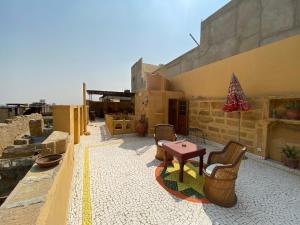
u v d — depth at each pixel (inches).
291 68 174.1
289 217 102.5
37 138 325.7
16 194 67.7
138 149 242.1
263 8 250.2
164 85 383.2
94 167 174.2
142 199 119.3
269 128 191.8
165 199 119.6
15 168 180.5
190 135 329.7
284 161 173.2
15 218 50.8
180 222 97.7
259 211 108.0
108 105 850.1
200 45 385.7
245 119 219.0
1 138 275.3
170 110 362.9
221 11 327.0
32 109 677.3
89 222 96.3
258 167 179.5
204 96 301.0
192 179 149.8
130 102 861.8
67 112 208.8
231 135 241.0
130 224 95.4
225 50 320.5
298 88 168.4
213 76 280.4
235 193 129.0
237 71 237.0
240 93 202.4
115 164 183.2
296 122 159.3
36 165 102.7
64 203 90.9
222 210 108.3
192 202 116.4
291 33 216.5
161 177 153.1
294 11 213.2
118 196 122.4
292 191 132.0
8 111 565.9
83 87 384.5
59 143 119.0
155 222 97.3
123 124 349.7
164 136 212.2
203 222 97.7
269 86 195.5
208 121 286.0
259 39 257.0
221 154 141.9
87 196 121.8
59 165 103.1
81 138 317.4
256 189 135.0
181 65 460.1
